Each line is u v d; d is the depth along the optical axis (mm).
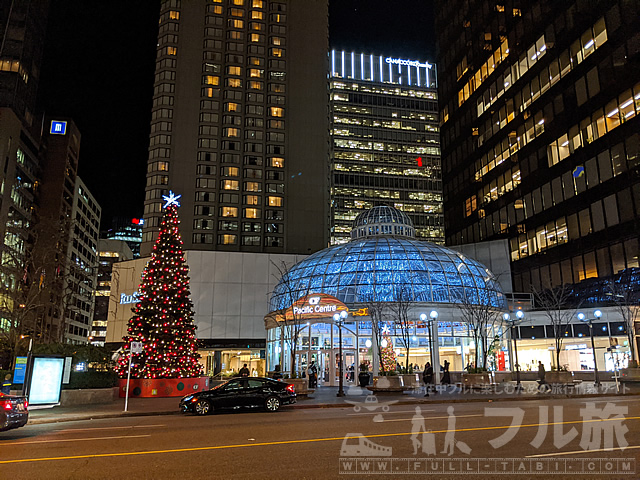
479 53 77938
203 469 8992
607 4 50531
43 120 108750
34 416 20078
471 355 44844
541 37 62125
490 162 72688
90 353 30266
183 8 104188
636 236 45031
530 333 52031
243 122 101000
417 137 161750
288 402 21953
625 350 44688
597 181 50750
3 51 92062
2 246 65000
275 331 47531
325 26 112375
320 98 106500
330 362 40812
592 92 52219
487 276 47312
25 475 8812
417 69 173875
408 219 51875
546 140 59781
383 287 41156
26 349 28188
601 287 48562
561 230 56031
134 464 9578
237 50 104688
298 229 97438
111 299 75625
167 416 21062
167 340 33031
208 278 69750
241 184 97688
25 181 91875
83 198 128375
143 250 89688
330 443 11609
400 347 42375
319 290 43000
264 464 9344
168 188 93562
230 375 56000
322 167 102312
